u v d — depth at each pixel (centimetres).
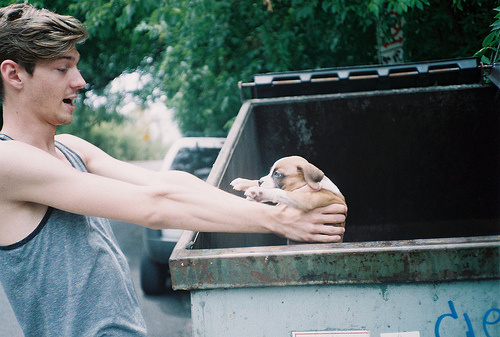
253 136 339
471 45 445
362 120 352
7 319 470
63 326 140
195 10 602
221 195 158
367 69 354
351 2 516
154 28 641
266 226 150
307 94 362
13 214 135
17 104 142
